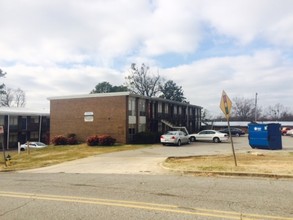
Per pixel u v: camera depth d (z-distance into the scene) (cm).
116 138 3697
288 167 1280
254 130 2572
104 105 3803
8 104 8444
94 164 1764
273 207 686
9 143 5322
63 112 4053
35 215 662
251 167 1284
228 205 707
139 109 4034
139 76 7200
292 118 11169
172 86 7631
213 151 2509
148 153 2412
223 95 1394
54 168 1662
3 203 779
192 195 820
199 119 6731
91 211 680
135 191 888
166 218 616
